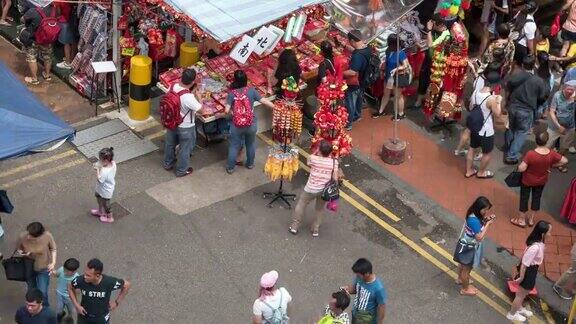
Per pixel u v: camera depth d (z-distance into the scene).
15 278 10.28
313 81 15.11
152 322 11.01
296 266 12.17
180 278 11.73
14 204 12.68
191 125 13.16
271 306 9.62
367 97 16.03
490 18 17.38
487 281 12.35
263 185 13.64
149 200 13.05
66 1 14.36
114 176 12.19
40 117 10.61
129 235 12.35
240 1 13.84
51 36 15.30
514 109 14.30
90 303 9.69
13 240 12.02
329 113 12.91
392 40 14.62
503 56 15.48
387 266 12.38
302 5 14.09
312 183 12.04
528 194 13.09
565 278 12.09
